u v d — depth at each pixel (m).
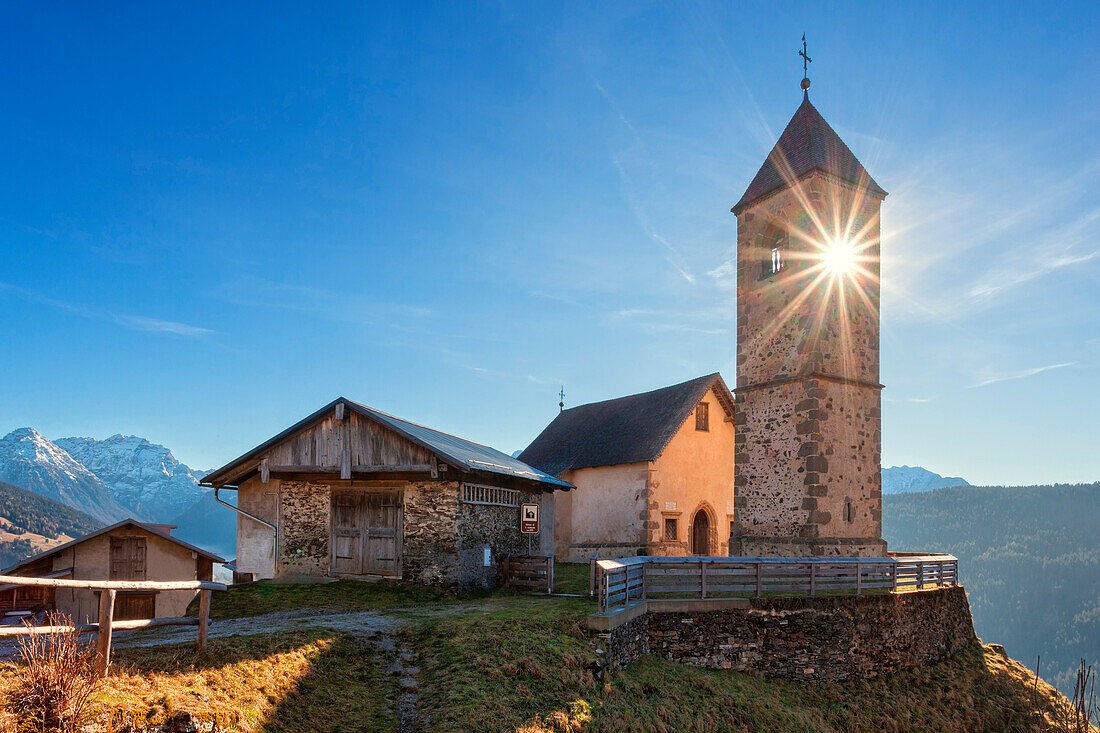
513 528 22.03
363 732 9.71
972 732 16.84
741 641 16.34
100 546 21.02
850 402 22.02
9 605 20.20
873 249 23.44
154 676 8.79
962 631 21.77
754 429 22.94
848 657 17.12
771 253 24.02
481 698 10.63
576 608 15.73
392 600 17.31
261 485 21.03
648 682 13.78
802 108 24.19
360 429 19.56
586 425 35.78
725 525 31.44
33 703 7.27
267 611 15.96
